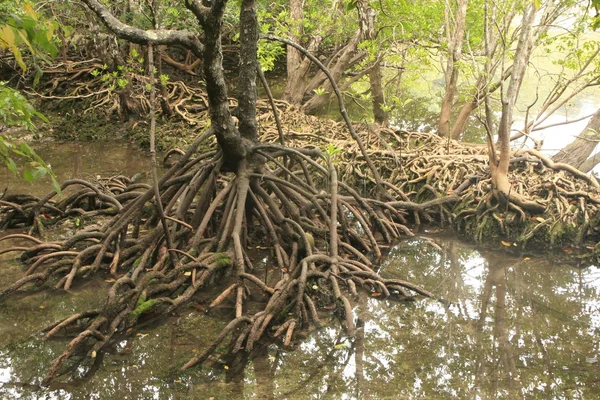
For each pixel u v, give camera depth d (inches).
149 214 335.9
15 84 610.2
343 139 482.0
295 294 255.9
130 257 291.1
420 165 401.4
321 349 233.1
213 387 207.6
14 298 262.5
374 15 495.5
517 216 344.2
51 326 236.8
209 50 267.4
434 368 223.5
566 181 352.8
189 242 297.0
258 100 568.7
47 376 206.8
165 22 534.6
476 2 504.7
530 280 303.3
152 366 218.4
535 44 381.4
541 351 237.6
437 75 789.9
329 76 334.0
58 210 337.1
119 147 496.4
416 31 498.3
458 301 278.7
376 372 219.5
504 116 331.3
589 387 212.8
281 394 204.4
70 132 522.0
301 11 581.3
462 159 389.7
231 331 241.6
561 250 335.9
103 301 260.8
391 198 364.5
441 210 363.3
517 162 373.7
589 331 254.2
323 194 321.4
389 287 281.6
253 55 297.3
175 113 546.3
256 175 304.7
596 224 335.6
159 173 433.1
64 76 607.5
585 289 294.5
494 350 237.9
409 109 637.9
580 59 450.3
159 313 253.8
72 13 574.9
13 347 227.5
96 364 219.1
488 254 332.5
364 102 655.1
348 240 319.0
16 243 312.7
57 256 279.9
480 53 506.3
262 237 325.1
